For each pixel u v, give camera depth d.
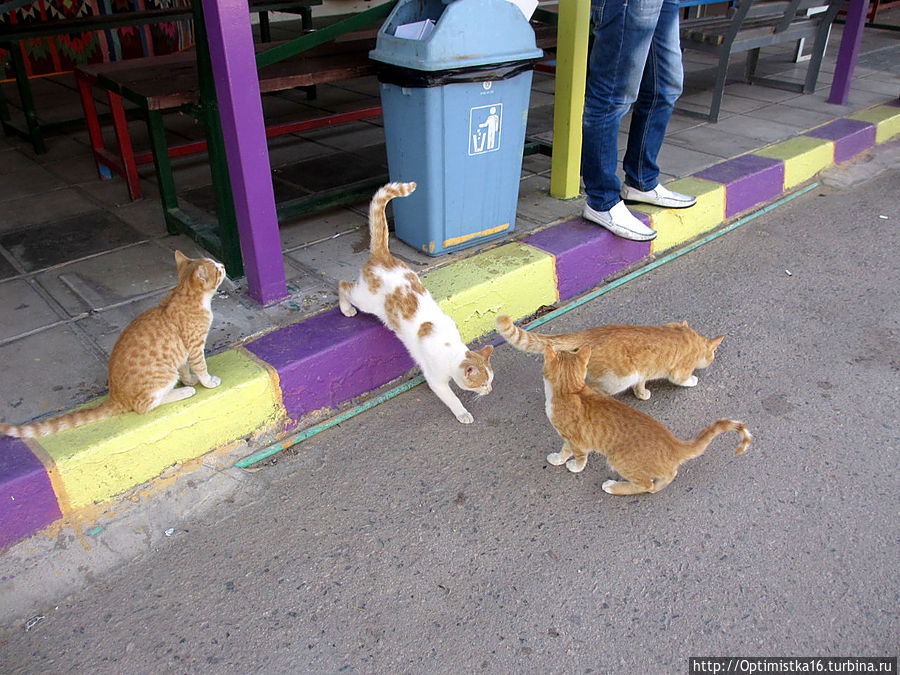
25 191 4.90
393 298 3.09
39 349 3.09
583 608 2.29
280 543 2.54
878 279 4.24
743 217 5.07
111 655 2.14
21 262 3.86
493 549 2.52
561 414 2.76
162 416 2.66
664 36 3.86
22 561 2.40
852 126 6.07
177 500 2.68
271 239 3.31
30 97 5.48
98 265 3.84
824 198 5.40
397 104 3.63
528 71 3.72
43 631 2.22
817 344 3.66
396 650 2.16
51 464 2.42
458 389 3.42
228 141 3.07
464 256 3.95
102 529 2.53
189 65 4.60
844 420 3.12
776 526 2.59
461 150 3.67
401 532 2.59
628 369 3.09
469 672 2.09
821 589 2.34
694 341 3.23
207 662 2.12
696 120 6.37
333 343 3.13
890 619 2.23
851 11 6.29
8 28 5.12
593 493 2.78
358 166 5.29
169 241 4.14
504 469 2.90
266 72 4.01
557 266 3.97
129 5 8.19
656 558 2.47
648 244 4.45
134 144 5.79
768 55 8.80
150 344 2.60
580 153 4.62
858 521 2.60
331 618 2.26
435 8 3.86
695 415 3.20
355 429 3.14
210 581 2.39
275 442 3.01
